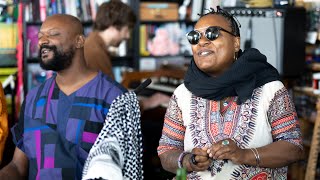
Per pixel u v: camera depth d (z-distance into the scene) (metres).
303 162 4.28
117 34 3.74
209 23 2.16
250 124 2.11
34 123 2.45
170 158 2.19
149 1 5.66
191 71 2.24
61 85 2.48
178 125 2.26
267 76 2.16
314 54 4.31
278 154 2.06
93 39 3.64
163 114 4.11
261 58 2.17
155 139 3.90
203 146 2.14
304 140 4.22
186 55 5.78
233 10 3.72
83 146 2.37
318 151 3.91
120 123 2.13
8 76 4.91
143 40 5.67
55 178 2.36
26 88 5.04
